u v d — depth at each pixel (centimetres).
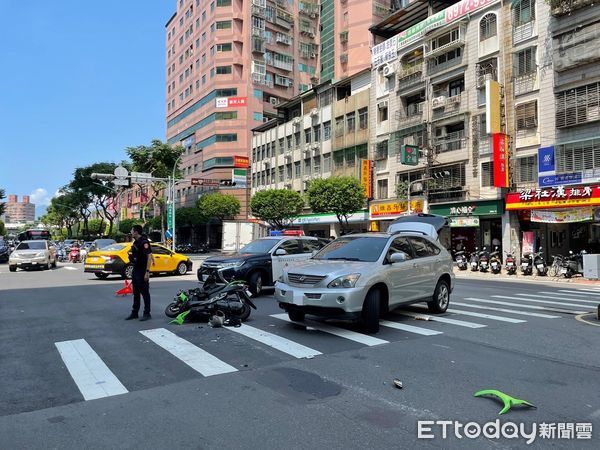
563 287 1606
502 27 2616
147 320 849
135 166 5475
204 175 6619
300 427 376
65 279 1788
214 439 355
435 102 2984
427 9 3409
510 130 2534
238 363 559
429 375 512
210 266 1156
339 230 4034
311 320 837
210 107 6444
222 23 6325
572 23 2258
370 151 3622
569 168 2255
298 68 6800
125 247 1791
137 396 449
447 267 949
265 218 4278
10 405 427
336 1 6109
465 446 346
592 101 2178
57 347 646
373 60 3603
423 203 2972
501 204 2533
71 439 357
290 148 4812
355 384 482
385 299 772
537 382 491
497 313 945
